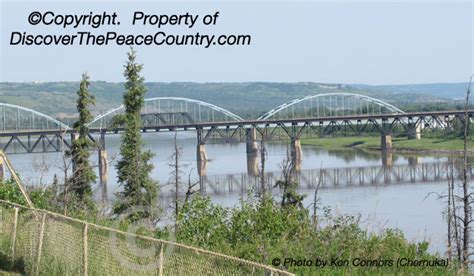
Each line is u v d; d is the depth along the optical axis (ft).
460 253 89.61
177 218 77.25
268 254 65.26
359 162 540.52
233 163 557.74
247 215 75.56
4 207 72.84
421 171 432.25
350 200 300.61
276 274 41.55
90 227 57.00
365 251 67.21
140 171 212.02
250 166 503.20
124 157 220.84
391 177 413.59
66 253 58.70
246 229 74.23
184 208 79.20
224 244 70.08
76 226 58.85
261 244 67.00
